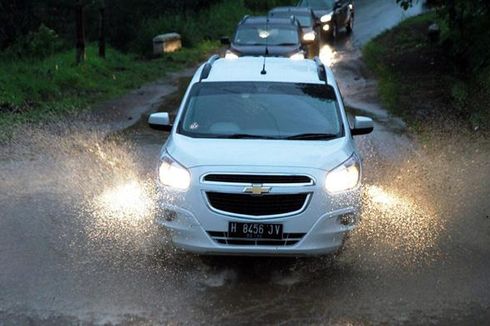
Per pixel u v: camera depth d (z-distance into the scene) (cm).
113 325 521
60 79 1655
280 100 709
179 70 2139
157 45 2436
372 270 635
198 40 2736
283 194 584
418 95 1518
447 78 1634
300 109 698
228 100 709
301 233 588
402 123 1300
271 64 796
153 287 590
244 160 598
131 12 2875
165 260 649
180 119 693
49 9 2514
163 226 610
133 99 1611
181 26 2736
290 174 588
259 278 614
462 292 590
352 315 545
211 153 611
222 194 587
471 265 652
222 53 2541
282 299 573
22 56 2034
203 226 589
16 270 622
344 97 1584
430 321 536
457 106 1358
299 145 635
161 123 712
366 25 3112
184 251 611
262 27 1777
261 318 538
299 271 630
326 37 2580
